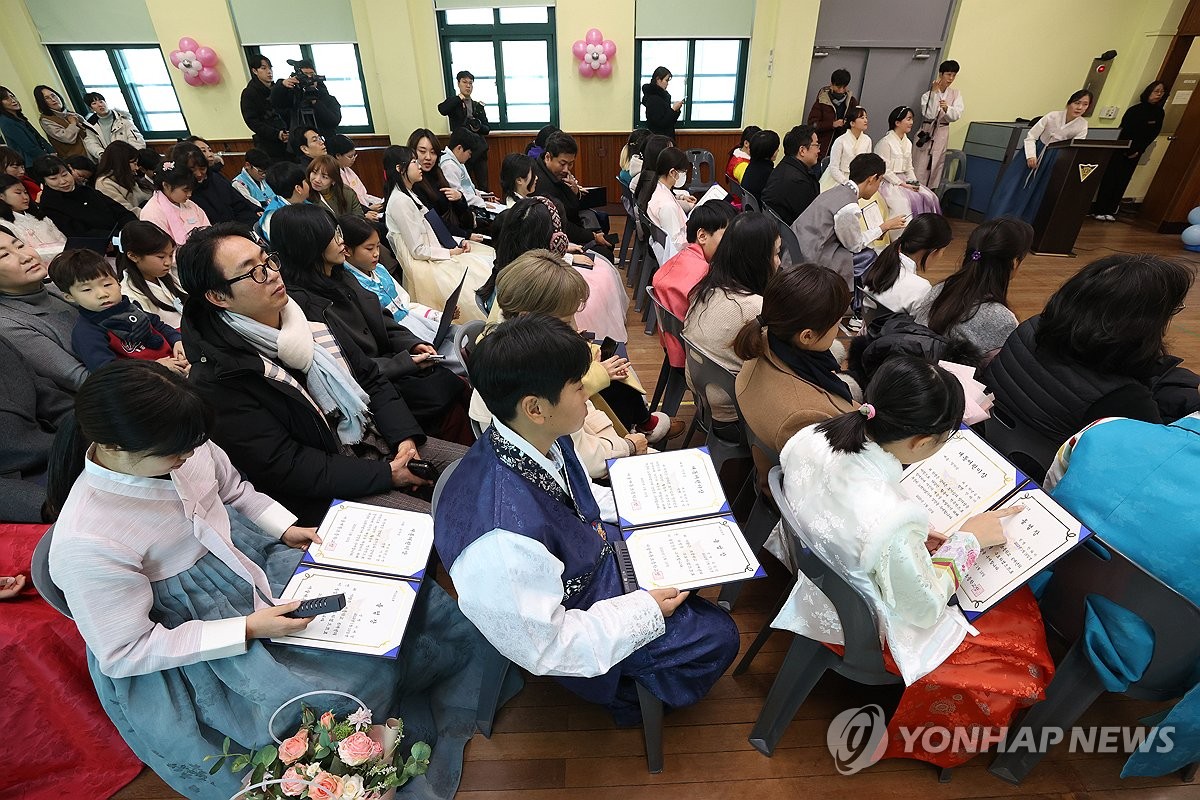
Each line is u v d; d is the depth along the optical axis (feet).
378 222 11.93
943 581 3.22
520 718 4.59
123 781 4.14
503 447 3.16
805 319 4.19
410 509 4.74
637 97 19.49
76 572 2.85
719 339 5.69
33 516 4.41
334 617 3.47
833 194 9.85
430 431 6.31
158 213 10.38
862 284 8.13
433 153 11.73
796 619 3.87
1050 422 4.49
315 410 4.74
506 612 2.91
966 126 20.11
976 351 5.76
